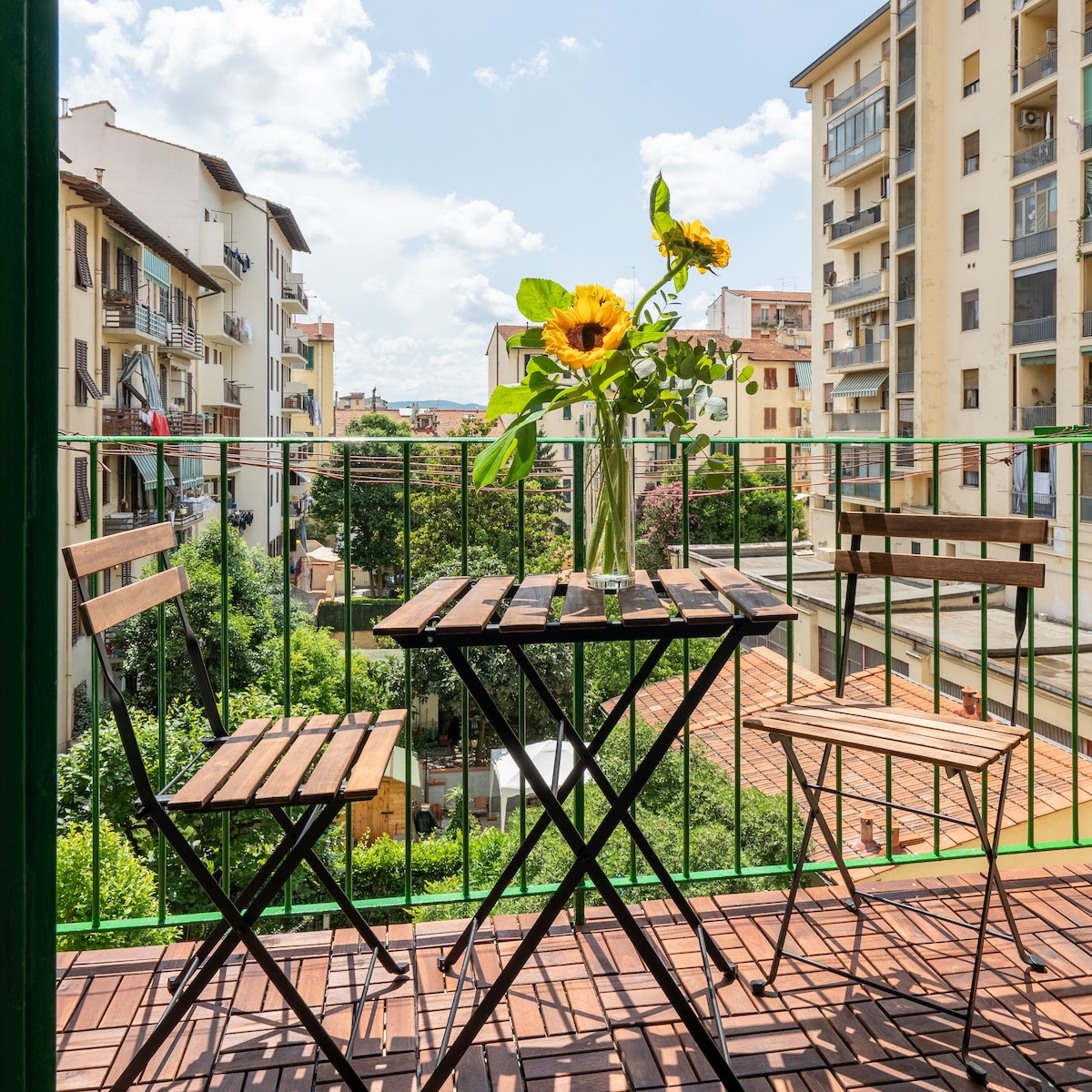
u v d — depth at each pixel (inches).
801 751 385.1
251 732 88.7
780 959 96.2
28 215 28.5
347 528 102.0
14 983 29.0
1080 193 767.7
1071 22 768.9
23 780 28.9
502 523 1000.9
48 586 29.5
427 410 2336.4
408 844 107.8
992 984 93.5
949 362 943.7
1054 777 334.3
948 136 931.3
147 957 100.4
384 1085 79.7
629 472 88.8
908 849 311.4
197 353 1195.3
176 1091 79.2
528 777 75.9
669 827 314.5
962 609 641.6
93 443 96.7
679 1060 82.4
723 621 73.2
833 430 1149.1
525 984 94.9
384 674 741.9
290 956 100.9
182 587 91.7
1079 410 776.9
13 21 27.8
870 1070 80.6
